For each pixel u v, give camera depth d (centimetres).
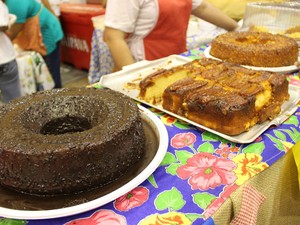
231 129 67
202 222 46
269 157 61
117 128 54
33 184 51
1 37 168
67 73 310
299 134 69
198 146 65
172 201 50
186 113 74
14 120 57
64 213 45
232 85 76
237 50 105
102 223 46
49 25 228
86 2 318
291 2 149
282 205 75
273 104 74
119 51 132
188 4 141
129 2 127
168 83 87
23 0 203
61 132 62
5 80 175
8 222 46
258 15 137
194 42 166
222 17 158
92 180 52
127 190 49
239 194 52
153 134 67
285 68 101
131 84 93
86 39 288
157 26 134
